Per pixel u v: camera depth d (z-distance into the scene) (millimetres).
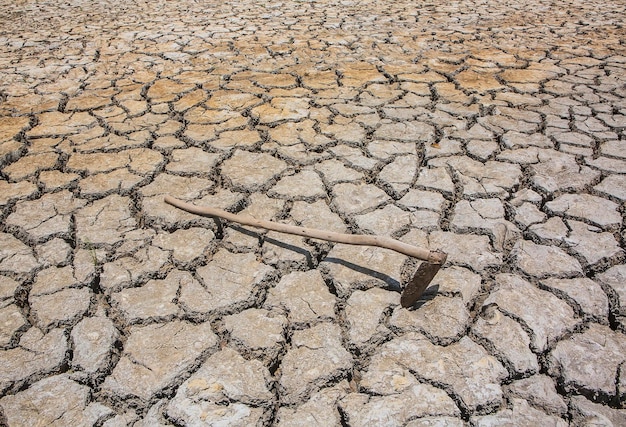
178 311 1967
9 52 4766
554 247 2256
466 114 3416
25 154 3029
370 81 3973
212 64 4395
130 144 3119
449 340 1837
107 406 1656
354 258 2205
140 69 4312
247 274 2131
